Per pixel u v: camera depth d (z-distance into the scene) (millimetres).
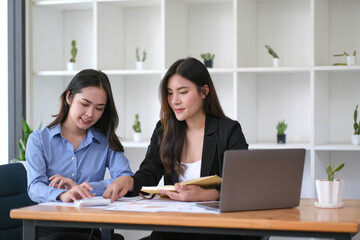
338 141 3691
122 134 4086
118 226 1755
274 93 3814
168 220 1677
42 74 3893
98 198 2008
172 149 2332
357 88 3643
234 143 2283
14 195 2531
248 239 1962
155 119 4047
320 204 1905
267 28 3803
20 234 2520
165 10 3598
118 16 4008
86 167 2469
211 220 1642
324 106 3582
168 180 2377
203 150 2295
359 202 2053
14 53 3881
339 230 1556
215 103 2352
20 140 3576
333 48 3682
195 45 3922
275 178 1834
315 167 3389
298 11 3730
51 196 2102
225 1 3768
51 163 2416
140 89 4074
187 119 2346
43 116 4062
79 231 2436
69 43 4211
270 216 1693
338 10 3662
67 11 4207
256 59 3826
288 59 3762
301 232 1604
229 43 3846
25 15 3887
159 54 4012
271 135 3824
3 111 3852
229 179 1757
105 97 2369
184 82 2232
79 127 2369
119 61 4031
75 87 2338
